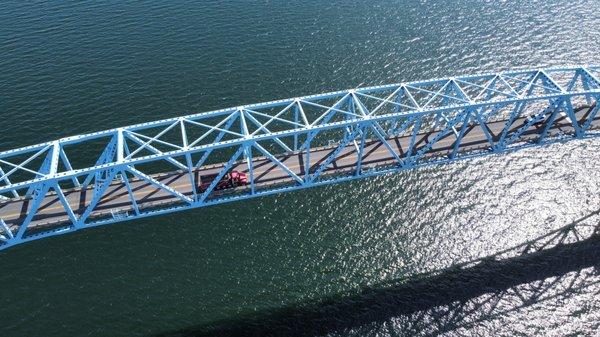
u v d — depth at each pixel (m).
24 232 53.50
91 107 83.25
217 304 60.03
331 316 59.03
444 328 57.62
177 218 68.56
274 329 57.91
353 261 64.19
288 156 62.59
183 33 99.00
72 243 65.50
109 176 50.53
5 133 78.88
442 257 64.50
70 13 105.00
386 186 72.62
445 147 63.09
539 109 81.69
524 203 69.81
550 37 97.06
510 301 59.75
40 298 60.00
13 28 100.69
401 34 99.44
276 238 66.62
